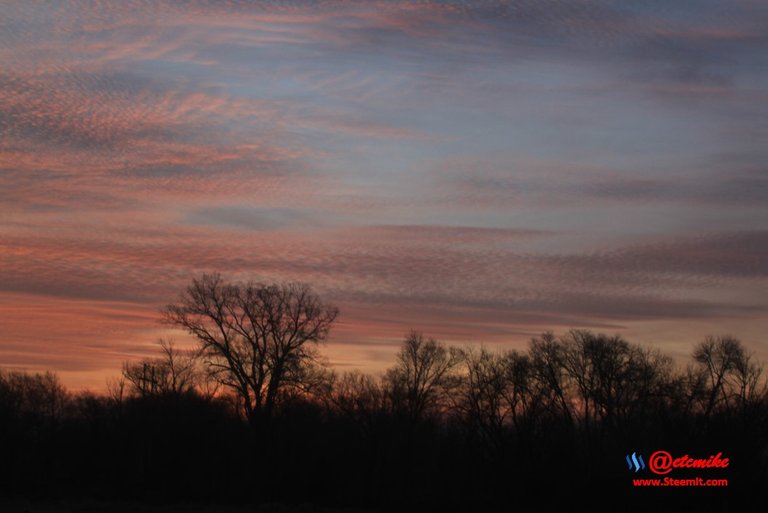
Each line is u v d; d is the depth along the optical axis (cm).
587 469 7394
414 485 8525
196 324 8094
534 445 7969
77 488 8569
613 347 8275
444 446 8562
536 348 8494
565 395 8331
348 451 8594
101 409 9381
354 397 8850
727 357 7838
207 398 8931
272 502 8112
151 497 8250
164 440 8731
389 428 8656
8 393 9700
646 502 6794
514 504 7500
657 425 7144
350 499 8188
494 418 8344
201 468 8556
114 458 8925
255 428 8069
